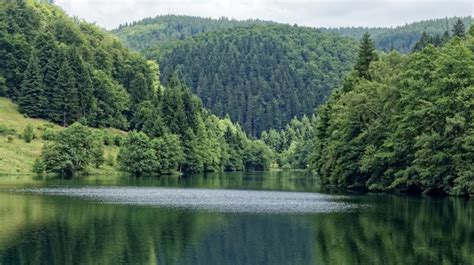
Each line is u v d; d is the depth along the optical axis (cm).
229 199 8094
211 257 4012
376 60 11288
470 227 5106
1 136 15088
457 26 14588
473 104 7288
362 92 9481
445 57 7800
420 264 3725
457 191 7450
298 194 8988
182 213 6269
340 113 9938
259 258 3991
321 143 11531
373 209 6500
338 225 5334
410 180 8150
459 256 3934
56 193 8588
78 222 5447
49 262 3762
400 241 4497
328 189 10294
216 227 5272
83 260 3841
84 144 14600
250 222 5588
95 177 13725
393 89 8769
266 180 14138
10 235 4675
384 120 8925
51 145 14050
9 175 12962
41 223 5328
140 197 8256
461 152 7444
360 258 3934
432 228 5069
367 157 8812
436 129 7781
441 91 7756
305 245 4422
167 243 4475
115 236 4725
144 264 3778
